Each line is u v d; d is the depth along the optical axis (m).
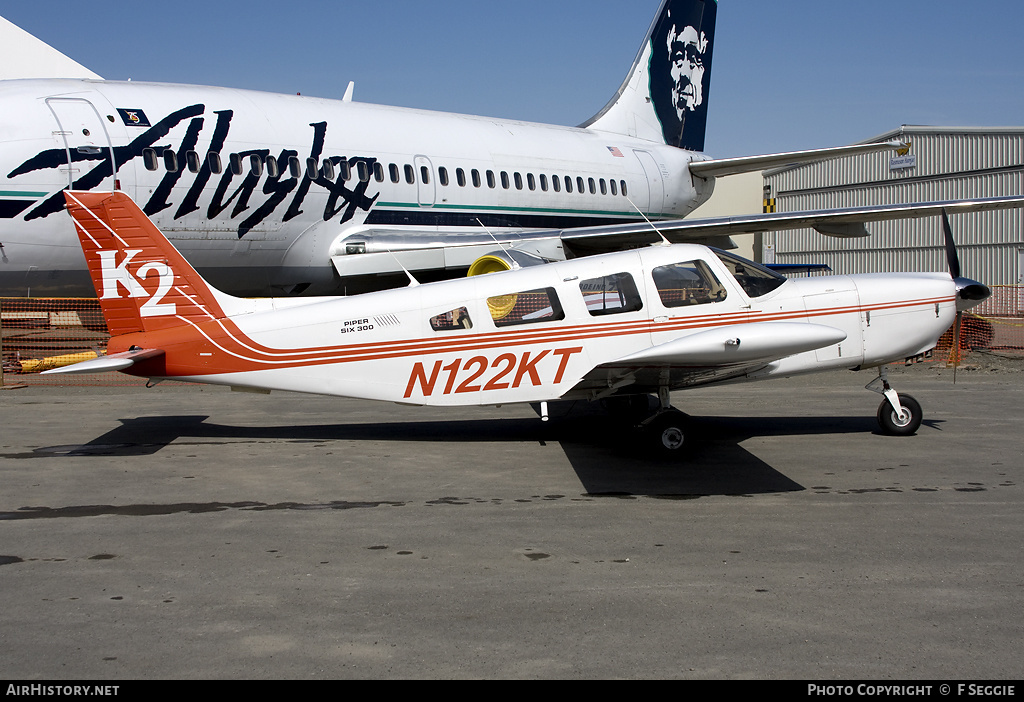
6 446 7.28
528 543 4.55
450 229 15.12
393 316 7.06
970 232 31.38
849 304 7.35
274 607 3.66
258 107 12.80
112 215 7.03
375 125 14.25
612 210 18.27
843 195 35.72
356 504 5.38
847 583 3.89
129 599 3.76
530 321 7.02
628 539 4.60
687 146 21.25
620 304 7.06
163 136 11.59
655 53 20.33
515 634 3.36
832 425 8.05
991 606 3.61
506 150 16.23
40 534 4.75
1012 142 30.05
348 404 9.66
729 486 5.77
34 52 25.75
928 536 4.61
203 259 12.34
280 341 7.10
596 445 7.23
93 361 6.63
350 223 13.68
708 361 5.96
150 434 7.84
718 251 7.39
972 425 8.02
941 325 7.48
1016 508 5.18
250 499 5.52
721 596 3.74
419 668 3.07
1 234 10.48
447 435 7.73
